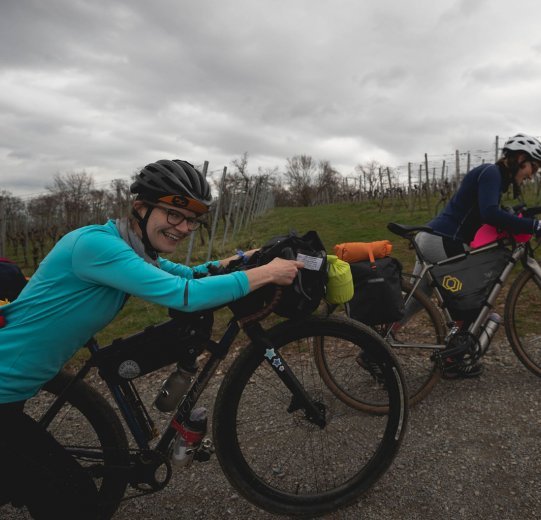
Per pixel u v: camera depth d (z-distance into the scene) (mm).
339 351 2107
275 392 1963
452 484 1885
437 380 2555
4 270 1409
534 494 1786
